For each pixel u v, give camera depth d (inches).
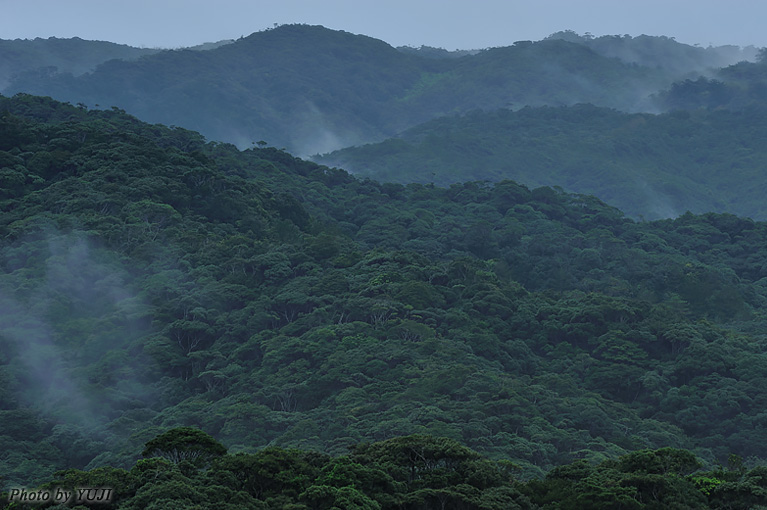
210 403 5452.8
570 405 5383.9
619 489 3250.5
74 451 5032.0
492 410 5054.1
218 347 6181.1
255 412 5088.6
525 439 4749.0
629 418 5472.4
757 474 3400.6
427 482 3400.6
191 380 5861.2
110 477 3120.1
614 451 4849.9
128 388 5664.4
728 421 5516.7
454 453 3526.1
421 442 3604.8
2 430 5142.7
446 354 5792.3
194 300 6446.9
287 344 5871.1
